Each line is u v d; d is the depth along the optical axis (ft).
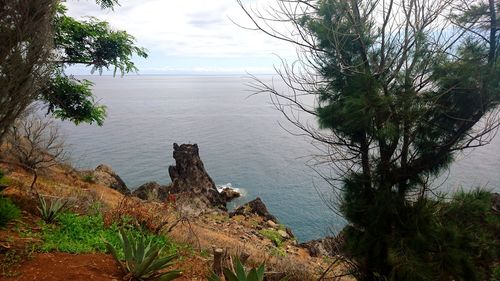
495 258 20.02
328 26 21.06
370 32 21.47
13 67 14.87
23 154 43.09
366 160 21.77
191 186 98.07
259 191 135.33
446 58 20.49
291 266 26.40
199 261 21.40
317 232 93.66
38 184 35.04
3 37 14.55
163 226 29.12
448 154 21.27
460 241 19.76
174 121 399.24
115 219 25.20
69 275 14.03
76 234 20.42
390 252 19.48
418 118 19.83
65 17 40.06
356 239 21.76
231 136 290.76
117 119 414.41
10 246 16.06
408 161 21.13
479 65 19.85
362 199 21.56
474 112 20.18
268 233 54.90
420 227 20.03
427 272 18.70
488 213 21.15
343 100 21.09
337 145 22.44
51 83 35.45
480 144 20.38
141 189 83.30
